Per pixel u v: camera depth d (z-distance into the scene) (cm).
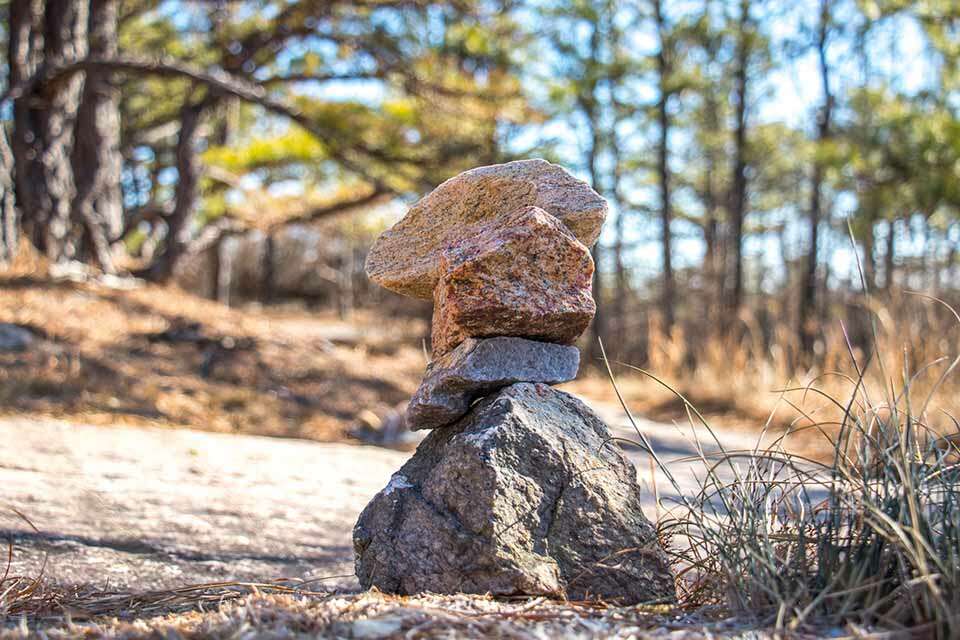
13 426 619
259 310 3534
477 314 265
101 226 1470
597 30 2164
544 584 237
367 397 952
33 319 934
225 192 2161
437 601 224
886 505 228
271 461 584
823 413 857
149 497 429
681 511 424
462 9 1588
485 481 245
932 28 1568
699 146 2867
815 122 2148
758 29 2150
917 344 793
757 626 204
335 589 297
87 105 1459
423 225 294
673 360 1351
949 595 198
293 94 1766
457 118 1541
